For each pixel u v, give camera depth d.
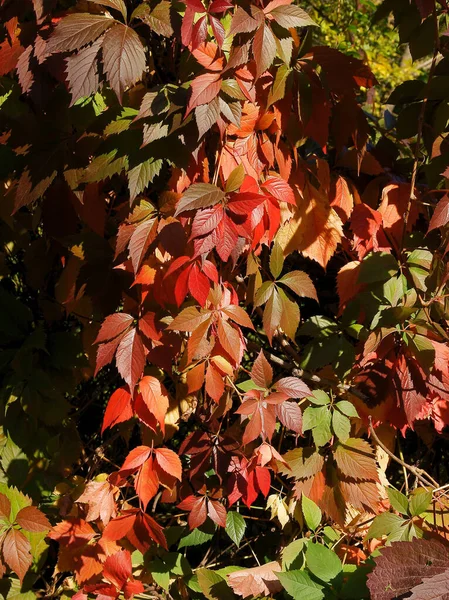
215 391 1.91
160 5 1.84
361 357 2.05
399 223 2.08
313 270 2.21
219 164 1.88
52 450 2.12
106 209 2.01
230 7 1.82
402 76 5.40
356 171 2.14
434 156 2.07
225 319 1.90
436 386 2.00
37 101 1.88
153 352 1.90
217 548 2.22
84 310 2.13
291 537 2.14
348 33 3.75
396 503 2.03
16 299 2.16
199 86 1.81
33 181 1.90
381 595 1.88
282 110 1.96
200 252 1.81
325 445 2.10
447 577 1.83
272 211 1.92
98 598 1.96
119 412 1.89
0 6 1.92
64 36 1.80
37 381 2.11
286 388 1.94
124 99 1.96
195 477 2.01
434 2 1.96
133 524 1.95
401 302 2.03
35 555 2.10
